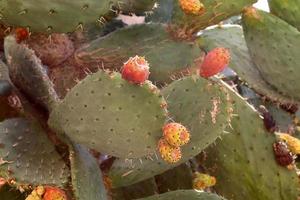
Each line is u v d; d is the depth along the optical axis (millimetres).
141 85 1455
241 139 2004
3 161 1521
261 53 2092
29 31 1684
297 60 2072
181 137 1415
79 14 1624
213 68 1700
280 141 2012
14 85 1809
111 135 1495
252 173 2014
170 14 2242
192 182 2020
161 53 1989
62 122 1593
